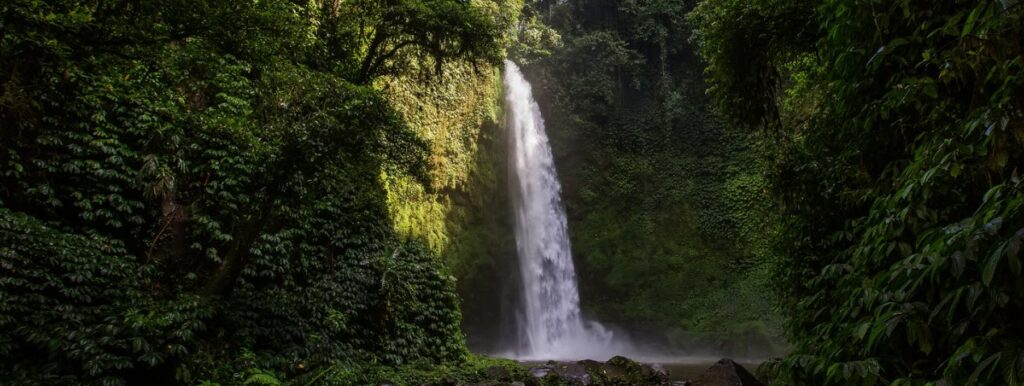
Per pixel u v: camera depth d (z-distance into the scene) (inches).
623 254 1005.2
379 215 513.0
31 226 268.2
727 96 268.5
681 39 1139.3
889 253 111.0
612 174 1067.3
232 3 325.4
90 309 269.9
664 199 1059.3
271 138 329.7
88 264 282.4
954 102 111.2
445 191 751.1
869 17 134.4
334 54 530.6
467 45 525.3
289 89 355.9
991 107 83.8
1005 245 70.7
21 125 287.0
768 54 251.0
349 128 353.4
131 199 337.4
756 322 874.8
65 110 312.2
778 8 233.9
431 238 686.5
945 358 97.7
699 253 1008.2
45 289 263.7
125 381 243.4
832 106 187.2
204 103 395.5
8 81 277.6
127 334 254.1
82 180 319.3
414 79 695.1
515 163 900.0
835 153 204.2
